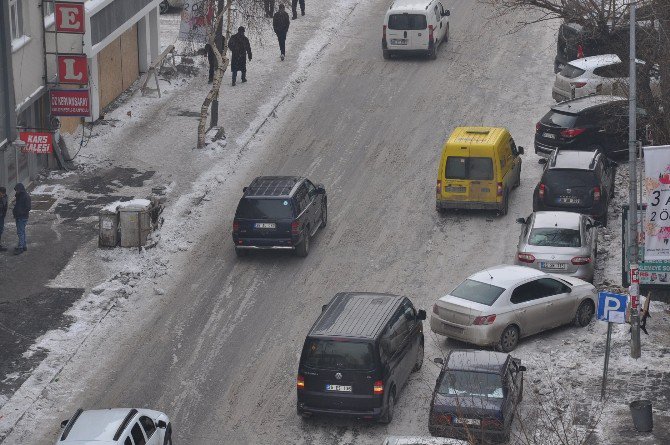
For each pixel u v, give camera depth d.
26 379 43.59
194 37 81.69
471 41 85.62
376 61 82.56
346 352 38.94
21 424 40.75
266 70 81.62
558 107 64.31
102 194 61.44
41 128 63.62
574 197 56.56
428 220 58.78
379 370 38.81
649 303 48.06
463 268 53.31
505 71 79.44
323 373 39.06
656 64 61.44
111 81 74.81
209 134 69.62
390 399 39.91
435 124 71.12
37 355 45.44
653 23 63.03
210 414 41.56
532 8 87.62
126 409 35.97
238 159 67.06
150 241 55.47
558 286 46.97
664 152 42.16
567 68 71.69
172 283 52.34
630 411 39.12
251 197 53.72
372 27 90.56
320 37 88.31
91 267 53.28
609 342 40.62
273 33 89.19
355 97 76.12
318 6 96.31
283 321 48.69
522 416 40.03
